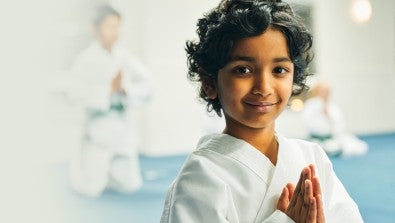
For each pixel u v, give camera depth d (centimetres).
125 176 503
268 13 86
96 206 453
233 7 90
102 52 467
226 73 88
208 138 101
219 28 89
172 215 89
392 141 849
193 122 786
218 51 89
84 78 464
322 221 86
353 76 924
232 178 91
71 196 482
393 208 419
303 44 91
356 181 538
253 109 87
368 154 714
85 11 676
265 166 93
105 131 482
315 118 698
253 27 85
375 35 945
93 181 484
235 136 95
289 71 89
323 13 895
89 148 485
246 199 90
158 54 768
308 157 103
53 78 654
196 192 88
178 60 777
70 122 680
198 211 87
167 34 771
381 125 959
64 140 673
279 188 92
